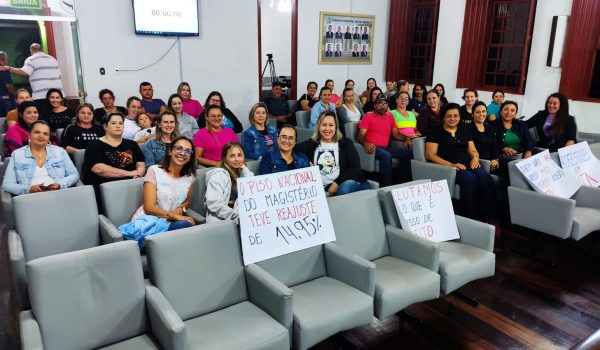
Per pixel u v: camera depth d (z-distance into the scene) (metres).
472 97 5.43
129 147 3.38
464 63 6.95
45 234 2.45
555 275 3.14
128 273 1.80
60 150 3.21
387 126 4.89
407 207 2.61
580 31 5.55
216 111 3.87
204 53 6.09
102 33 5.33
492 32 6.75
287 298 1.84
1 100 5.57
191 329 1.84
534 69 6.14
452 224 2.72
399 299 2.15
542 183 3.35
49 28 6.82
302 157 3.19
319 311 1.95
